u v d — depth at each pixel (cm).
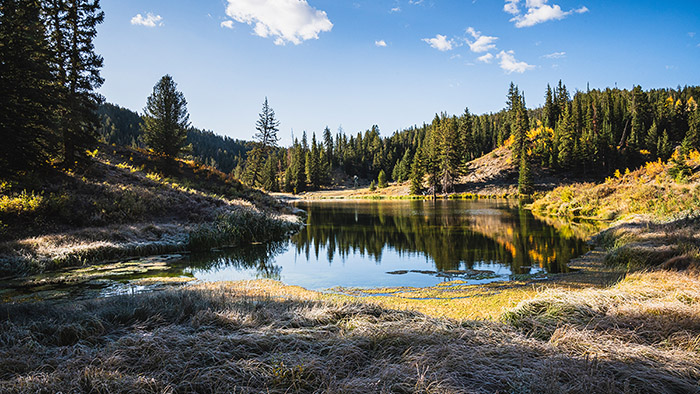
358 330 423
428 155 7406
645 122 7844
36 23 1230
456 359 334
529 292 792
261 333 412
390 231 2056
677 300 495
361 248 1536
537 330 444
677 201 1750
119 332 446
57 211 1396
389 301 764
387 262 1243
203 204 2075
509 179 6531
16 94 1086
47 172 1630
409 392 285
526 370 312
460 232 1922
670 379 291
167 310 531
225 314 493
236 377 319
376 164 11262
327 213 3434
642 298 523
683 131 7525
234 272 1112
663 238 1064
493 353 354
